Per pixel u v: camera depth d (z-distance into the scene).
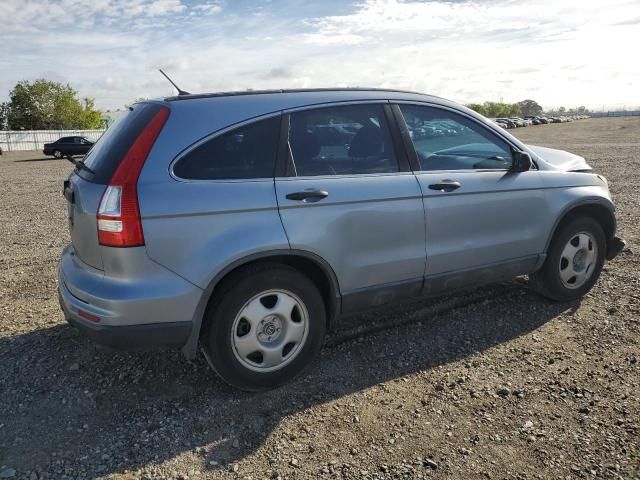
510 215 4.14
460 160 4.05
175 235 3.00
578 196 4.46
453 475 2.62
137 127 3.20
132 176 2.98
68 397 3.38
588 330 4.10
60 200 12.70
